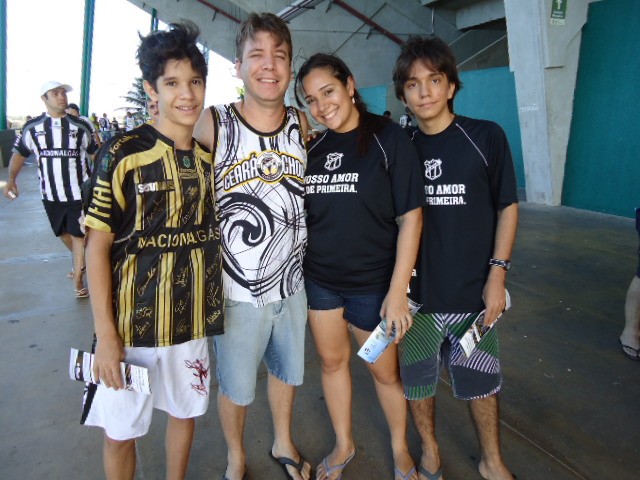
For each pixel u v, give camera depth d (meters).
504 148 1.50
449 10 15.65
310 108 1.54
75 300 3.66
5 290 3.88
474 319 1.61
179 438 1.57
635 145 5.70
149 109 1.41
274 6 13.70
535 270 4.05
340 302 1.68
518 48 6.41
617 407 2.20
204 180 1.39
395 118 14.02
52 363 2.70
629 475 1.79
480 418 1.73
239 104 1.54
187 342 1.45
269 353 1.77
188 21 1.35
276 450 1.91
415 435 2.05
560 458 1.88
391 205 1.55
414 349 1.66
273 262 1.52
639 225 2.60
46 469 1.87
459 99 9.19
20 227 6.13
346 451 1.84
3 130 12.89
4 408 2.27
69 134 3.56
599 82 5.98
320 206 1.57
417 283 1.62
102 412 1.38
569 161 6.55
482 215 1.55
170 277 1.35
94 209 1.24
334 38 15.51
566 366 2.56
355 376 2.55
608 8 5.73
